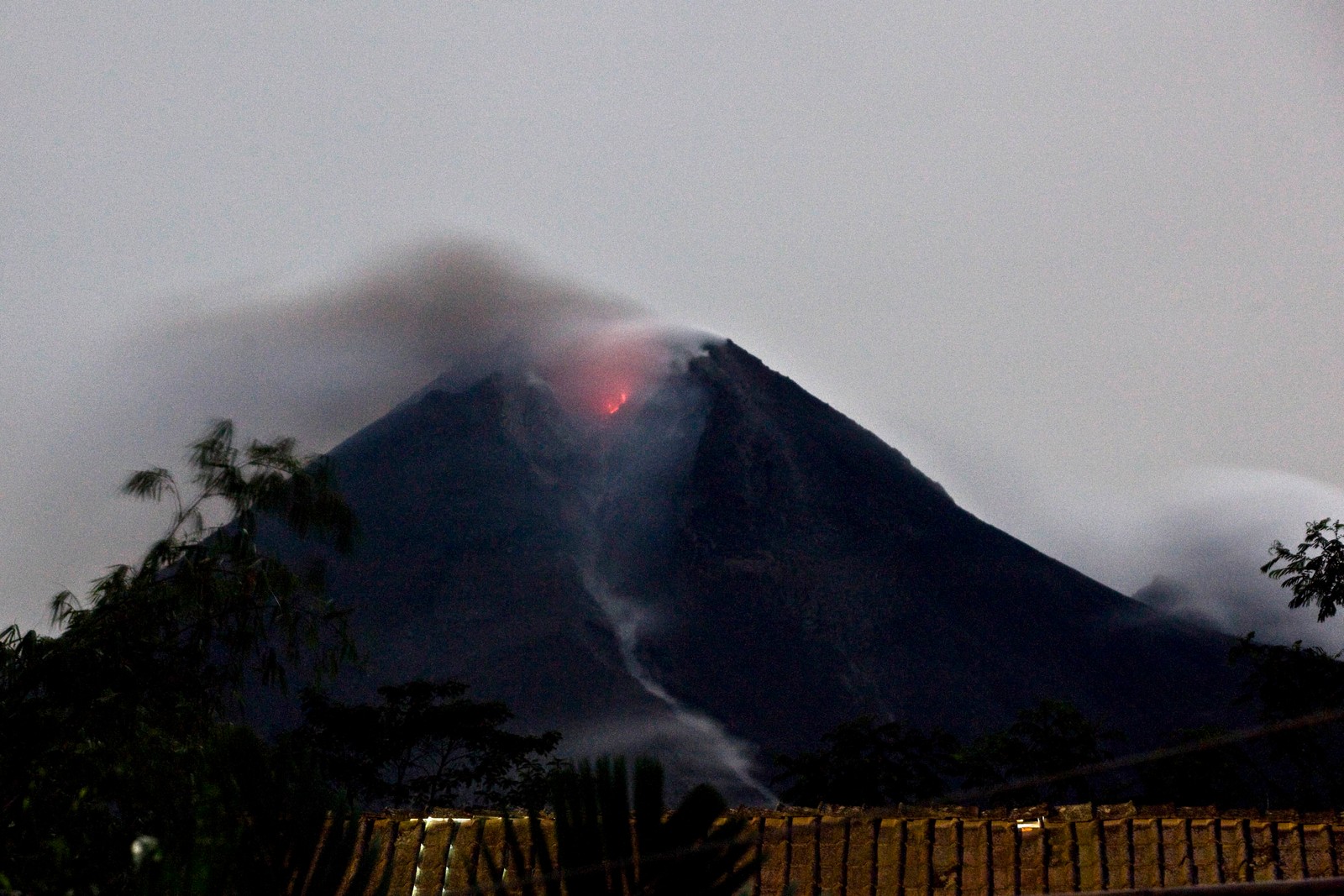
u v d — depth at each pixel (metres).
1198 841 23.48
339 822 11.05
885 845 24.67
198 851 9.85
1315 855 22.75
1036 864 23.88
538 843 10.24
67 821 19.97
